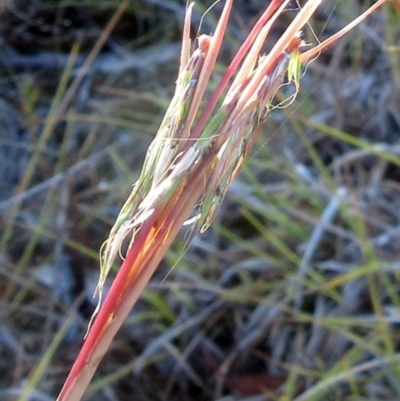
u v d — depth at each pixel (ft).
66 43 1.49
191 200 0.31
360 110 1.21
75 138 1.33
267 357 1.01
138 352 1.06
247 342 1.02
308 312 1.04
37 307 1.11
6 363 1.07
